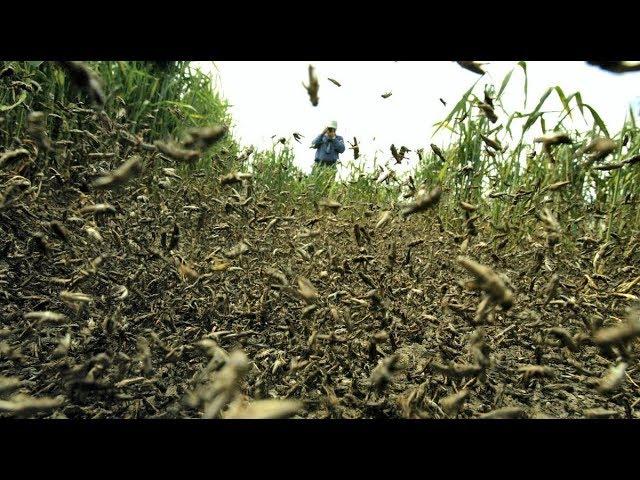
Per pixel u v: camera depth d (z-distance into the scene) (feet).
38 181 7.57
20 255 6.41
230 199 7.64
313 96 4.31
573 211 10.34
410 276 7.38
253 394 4.49
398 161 8.63
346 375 5.35
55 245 6.77
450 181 11.46
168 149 4.14
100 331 5.40
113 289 6.03
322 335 5.49
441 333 6.64
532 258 7.80
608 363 5.91
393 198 10.85
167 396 4.52
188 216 8.47
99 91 3.43
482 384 5.27
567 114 10.64
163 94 14.37
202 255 7.34
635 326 2.89
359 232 6.89
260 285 7.00
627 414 4.86
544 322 6.36
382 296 6.72
